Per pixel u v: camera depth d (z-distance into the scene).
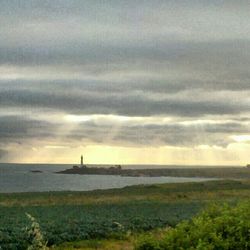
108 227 35.75
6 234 30.97
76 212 56.34
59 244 29.80
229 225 9.21
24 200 83.75
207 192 102.12
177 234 9.21
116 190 114.50
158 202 77.25
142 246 9.33
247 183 135.12
